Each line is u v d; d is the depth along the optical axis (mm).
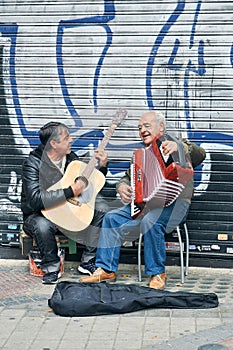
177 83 6941
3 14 7145
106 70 7043
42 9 7074
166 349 5051
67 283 6258
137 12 6918
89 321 5688
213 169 6957
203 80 6887
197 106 6934
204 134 6949
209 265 7098
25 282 6750
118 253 6668
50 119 7203
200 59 6871
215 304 6000
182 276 6691
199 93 6914
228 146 6914
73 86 7117
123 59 7000
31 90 7195
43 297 6293
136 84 7012
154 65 6957
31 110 7223
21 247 7227
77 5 7012
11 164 7305
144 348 5102
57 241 6820
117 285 6215
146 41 6941
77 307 5770
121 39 6980
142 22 6926
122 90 7043
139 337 5324
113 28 6977
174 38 6891
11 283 6719
